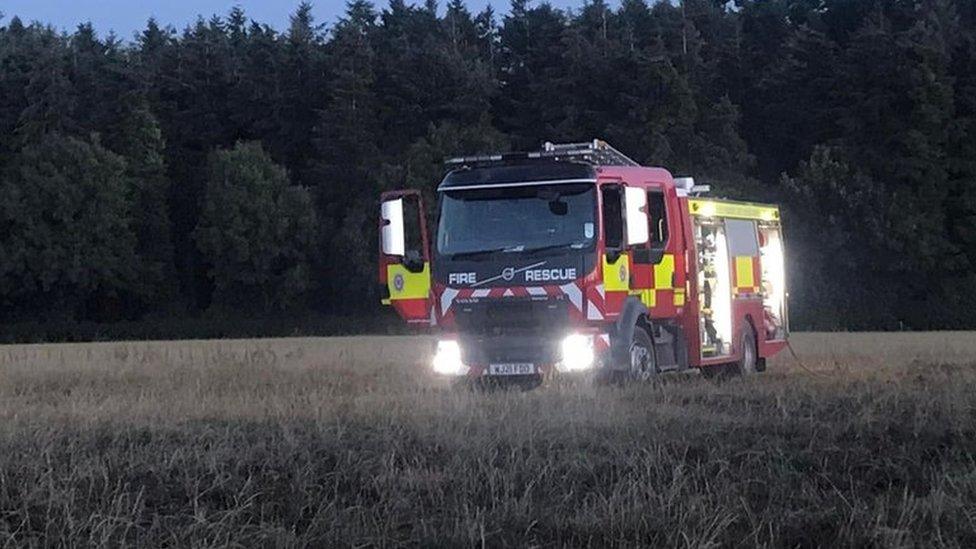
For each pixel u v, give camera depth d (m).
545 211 17.86
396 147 74.12
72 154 69.25
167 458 10.89
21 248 68.50
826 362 24.91
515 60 82.12
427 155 69.38
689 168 68.81
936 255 65.50
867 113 68.88
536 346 17.73
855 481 9.80
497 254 17.88
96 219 69.50
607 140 69.94
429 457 10.98
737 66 78.25
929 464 10.41
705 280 20.95
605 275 17.70
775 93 75.50
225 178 70.00
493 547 8.23
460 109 74.06
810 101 73.88
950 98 67.56
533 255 17.75
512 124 75.44
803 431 12.20
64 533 8.55
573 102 71.94
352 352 33.25
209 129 77.81
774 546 8.03
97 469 10.18
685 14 83.25
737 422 12.83
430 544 8.26
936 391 15.50
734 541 8.15
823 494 9.35
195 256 75.25
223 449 11.23
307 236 70.69
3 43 85.31
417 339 51.56
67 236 69.25
